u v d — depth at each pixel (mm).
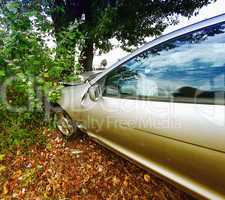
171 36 1722
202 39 1500
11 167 2574
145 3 5191
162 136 1525
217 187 1262
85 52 5484
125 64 2039
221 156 1186
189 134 1336
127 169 2443
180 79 1533
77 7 5629
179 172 1488
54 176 2391
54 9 4223
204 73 1404
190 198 1971
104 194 2115
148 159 1737
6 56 2986
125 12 5121
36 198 2109
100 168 2482
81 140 3094
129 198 2045
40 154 2807
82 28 4988
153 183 2203
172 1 5383
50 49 3410
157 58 1756
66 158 2701
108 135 2174
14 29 3064
